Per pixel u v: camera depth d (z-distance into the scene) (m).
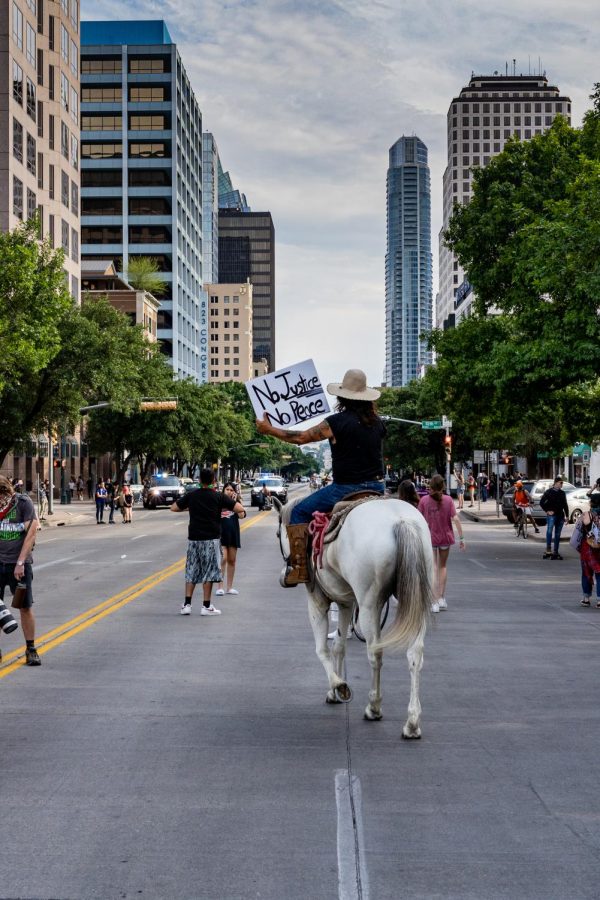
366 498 7.62
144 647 11.27
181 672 9.74
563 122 34.94
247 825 5.27
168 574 20.44
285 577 8.16
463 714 7.97
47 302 35.41
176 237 145.62
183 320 150.62
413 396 86.00
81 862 4.76
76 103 80.06
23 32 66.75
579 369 25.11
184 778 6.13
